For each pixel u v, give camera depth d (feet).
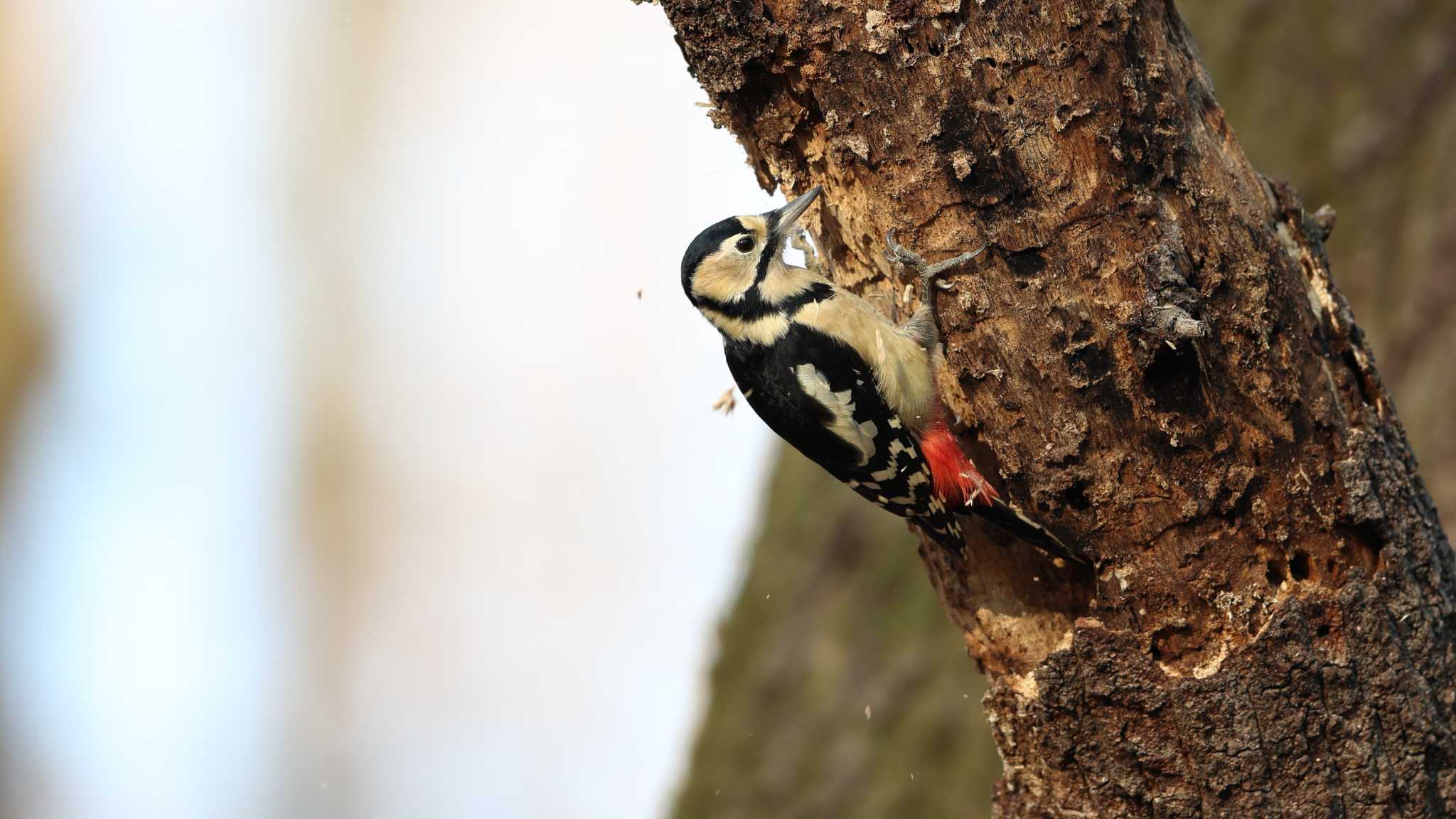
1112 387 23.49
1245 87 41.01
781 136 25.96
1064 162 23.38
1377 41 39.81
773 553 40.27
